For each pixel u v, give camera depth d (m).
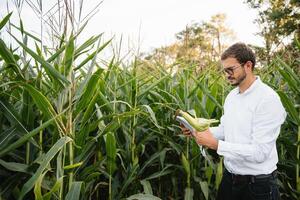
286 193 3.15
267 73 3.49
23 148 2.17
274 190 2.21
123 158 2.60
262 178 2.18
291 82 2.85
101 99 2.49
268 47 3.91
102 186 2.63
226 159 2.32
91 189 2.38
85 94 1.89
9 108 1.86
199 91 3.09
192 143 2.73
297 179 2.95
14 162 1.96
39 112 2.12
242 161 2.20
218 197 2.49
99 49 1.98
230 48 2.12
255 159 2.07
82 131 1.97
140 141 2.77
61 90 1.89
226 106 2.36
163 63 3.62
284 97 2.73
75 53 1.90
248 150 2.06
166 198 3.05
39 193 1.57
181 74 3.20
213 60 3.64
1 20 1.79
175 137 3.02
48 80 2.14
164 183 3.05
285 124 3.27
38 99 1.74
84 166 2.33
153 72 3.24
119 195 2.42
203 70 3.52
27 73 1.93
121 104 2.68
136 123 2.58
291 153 2.98
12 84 2.01
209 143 2.12
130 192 2.65
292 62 3.60
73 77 1.90
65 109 1.78
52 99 1.96
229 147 2.09
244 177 2.23
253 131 2.11
